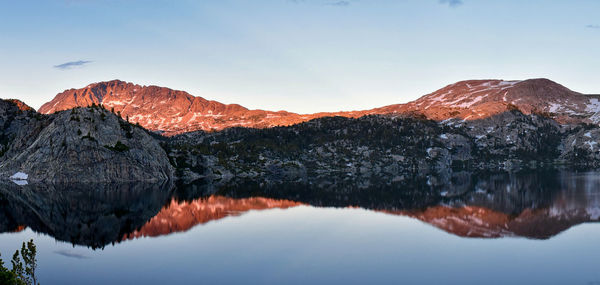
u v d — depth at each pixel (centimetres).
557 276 6844
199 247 8744
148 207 14450
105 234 10050
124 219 12075
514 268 7275
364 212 13512
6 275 4744
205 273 6994
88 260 7800
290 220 12000
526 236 9806
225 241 9294
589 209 13600
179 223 11506
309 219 12162
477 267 7306
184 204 15362
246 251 8400
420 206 14838
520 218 12188
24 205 14475
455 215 12838
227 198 17288
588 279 6688
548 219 11975
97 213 13075
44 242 9231
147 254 8206
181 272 7056
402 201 16325
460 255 8094
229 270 7156
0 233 10119
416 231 10381
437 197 17575
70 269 7256
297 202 16100
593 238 9500
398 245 8900
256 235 9931
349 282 6512
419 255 8112
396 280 6619
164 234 10081
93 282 6600
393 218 12319
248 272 7038
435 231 10394
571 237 9638
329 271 7094
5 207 13950
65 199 16350
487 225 11150
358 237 9688
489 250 8481
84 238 9631
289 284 6431
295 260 7756
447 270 7144
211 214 13062
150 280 6675
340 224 11356
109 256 8069
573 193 17988
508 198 16838
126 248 8694
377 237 9681
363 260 7725
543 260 7781
